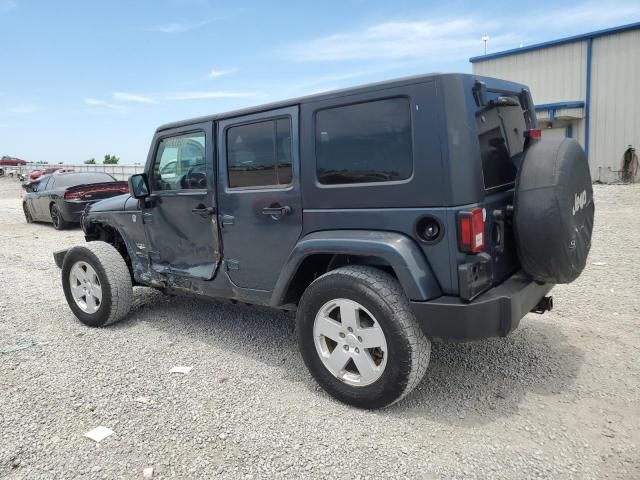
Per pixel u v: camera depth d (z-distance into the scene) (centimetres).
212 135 405
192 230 436
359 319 321
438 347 419
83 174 1393
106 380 387
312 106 340
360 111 319
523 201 304
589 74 1831
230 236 405
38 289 685
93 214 556
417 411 323
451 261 291
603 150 1847
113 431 315
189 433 309
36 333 502
